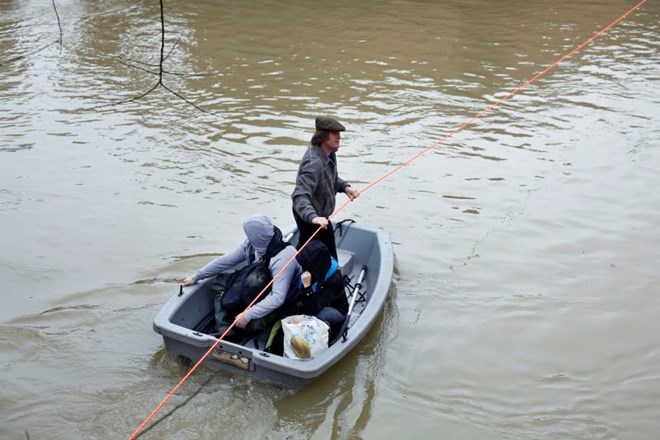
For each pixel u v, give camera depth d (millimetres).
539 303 5953
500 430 4574
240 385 4789
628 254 6715
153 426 4441
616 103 10367
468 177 8195
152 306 5766
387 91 10703
